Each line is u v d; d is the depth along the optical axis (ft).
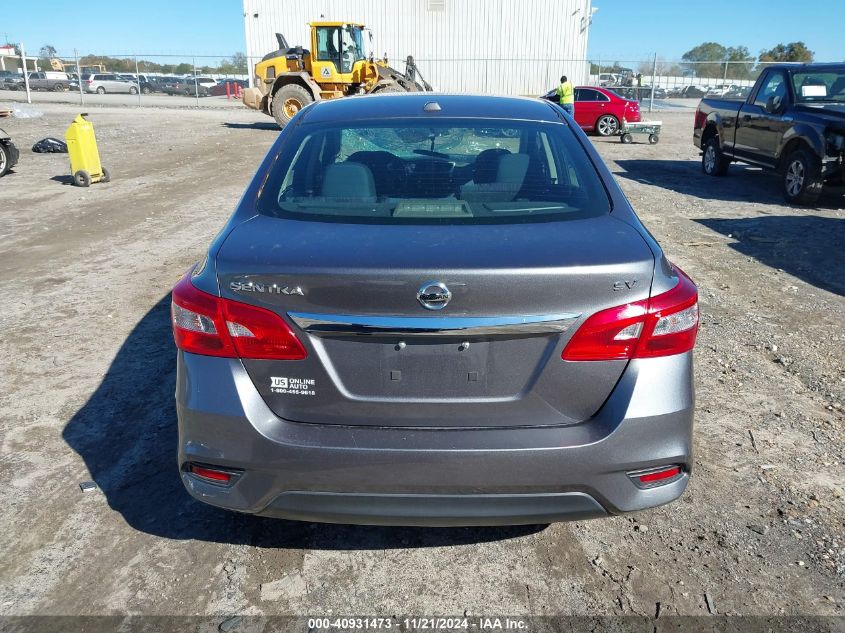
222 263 7.47
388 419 7.37
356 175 9.00
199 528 9.53
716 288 20.35
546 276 6.92
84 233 27.27
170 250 24.54
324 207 8.54
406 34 117.50
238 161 48.85
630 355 7.29
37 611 8.02
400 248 7.32
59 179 40.96
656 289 7.29
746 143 39.04
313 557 8.98
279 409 7.49
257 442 7.34
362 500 7.39
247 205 8.79
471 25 116.26
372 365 7.26
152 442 11.71
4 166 41.75
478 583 8.52
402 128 10.06
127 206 32.81
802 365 14.87
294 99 68.54
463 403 7.29
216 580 8.55
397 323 6.97
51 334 16.56
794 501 10.06
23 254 24.07
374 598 8.28
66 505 10.00
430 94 11.83
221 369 7.46
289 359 7.28
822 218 30.71
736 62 111.24
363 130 10.07
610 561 8.88
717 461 11.09
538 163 9.36
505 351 7.18
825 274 22.06
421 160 9.38
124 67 131.23
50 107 100.53
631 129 65.00
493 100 11.36
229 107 109.19
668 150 60.13
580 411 7.38
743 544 9.16
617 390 7.33
